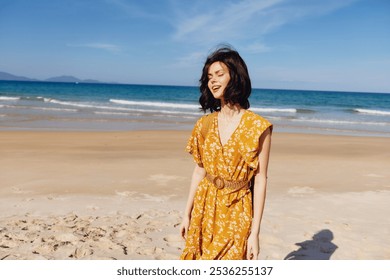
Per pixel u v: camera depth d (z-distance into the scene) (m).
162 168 8.84
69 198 6.32
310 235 4.88
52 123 19.64
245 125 2.14
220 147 2.20
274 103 53.28
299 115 31.42
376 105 53.50
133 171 8.45
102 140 13.34
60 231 4.66
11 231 4.64
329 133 19.23
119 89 94.50
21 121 20.06
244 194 2.24
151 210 5.72
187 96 65.06
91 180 7.55
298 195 6.90
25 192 6.61
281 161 10.21
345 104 54.41
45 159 9.56
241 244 2.22
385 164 10.17
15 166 8.64
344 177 8.48
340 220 5.54
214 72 2.17
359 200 6.66
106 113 26.59
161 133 15.77
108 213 5.57
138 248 4.23
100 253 4.07
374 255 4.33
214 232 2.28
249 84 2.19
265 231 4.98
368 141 14.80
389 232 5.10
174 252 4.15
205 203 2.32
